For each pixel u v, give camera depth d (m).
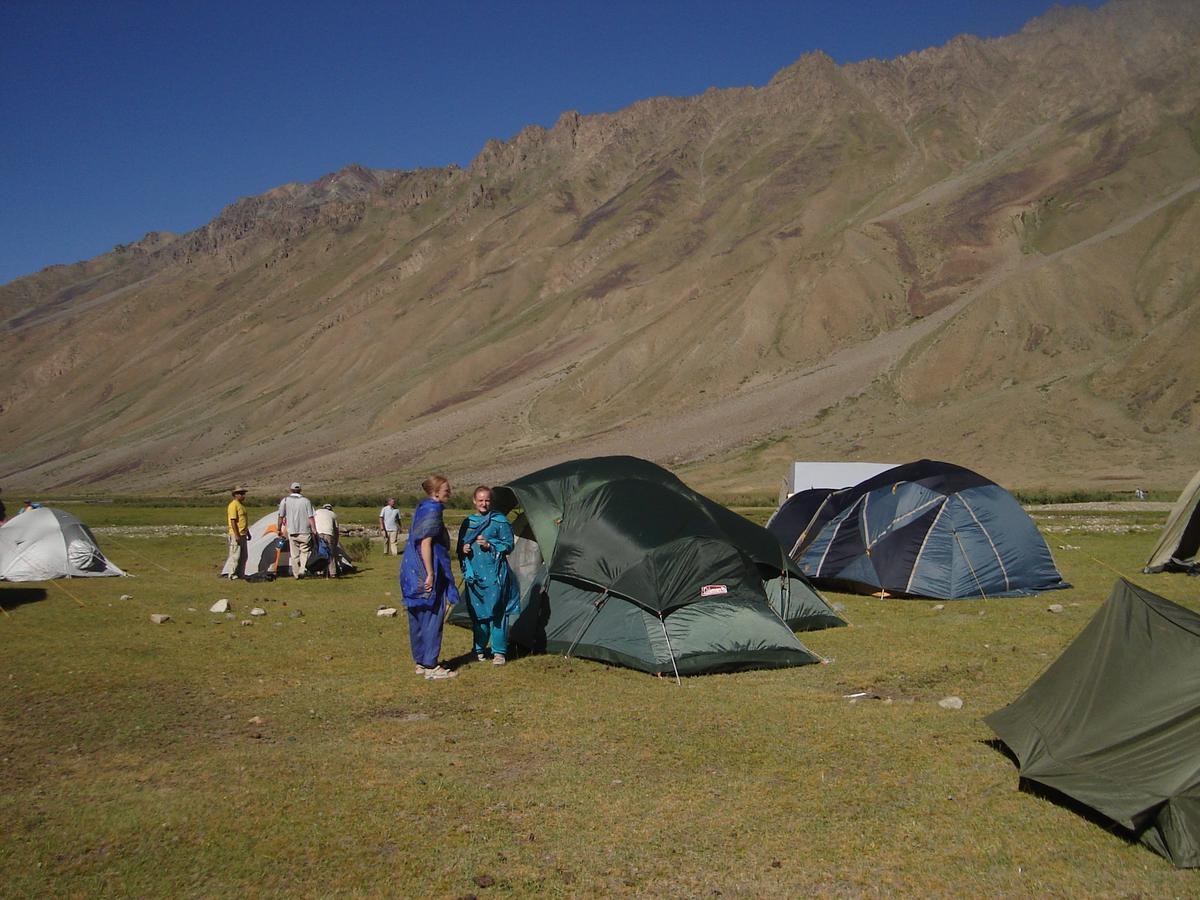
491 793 7.65
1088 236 171.50
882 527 18.97
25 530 22.08
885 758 8.42
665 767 8.24
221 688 11.00
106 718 9.76
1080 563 23.11
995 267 170.12
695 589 12.38
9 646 13.34
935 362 131.75
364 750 8.70
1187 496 20.62
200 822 7.03
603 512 13.31
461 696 10.64
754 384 150.25
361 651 13.16
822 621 14.81
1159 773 6.89
